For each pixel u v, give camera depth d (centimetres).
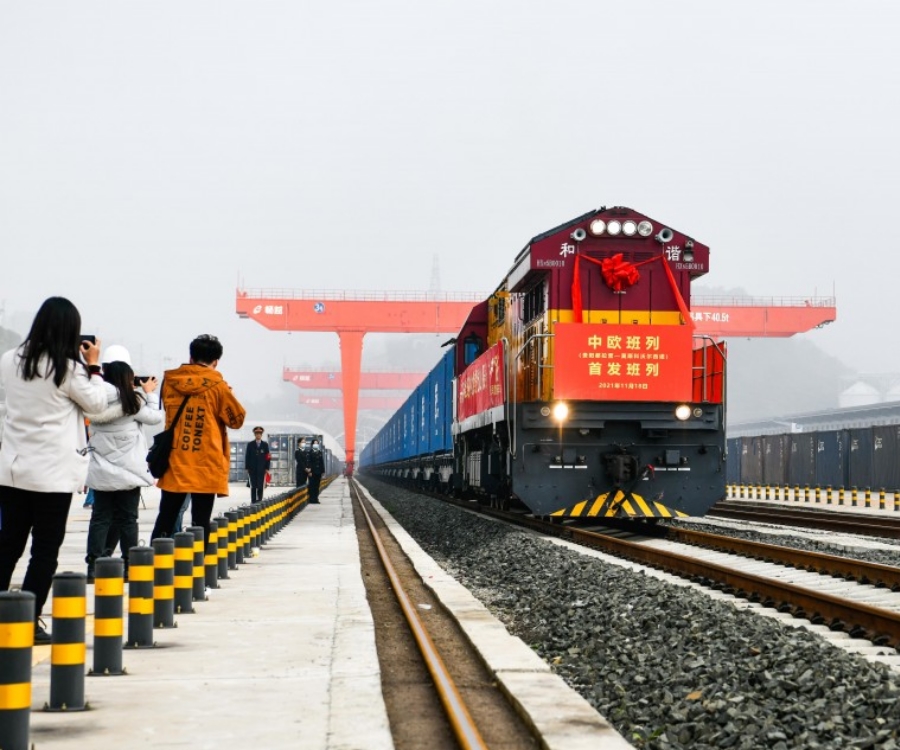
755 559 1416
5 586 660
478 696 631
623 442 1688
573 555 1370
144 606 729
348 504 3269
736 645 753
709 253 1758
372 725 517
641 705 616
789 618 933
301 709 549
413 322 6075
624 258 1733
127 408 891
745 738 518
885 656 747
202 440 954
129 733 501
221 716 534
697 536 1666
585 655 795
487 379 2047
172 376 962
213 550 1069
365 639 761
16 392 640
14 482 636
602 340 1675
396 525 2298
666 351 1686
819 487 3744
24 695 437
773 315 5841
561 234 1727
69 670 546
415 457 4331
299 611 906
